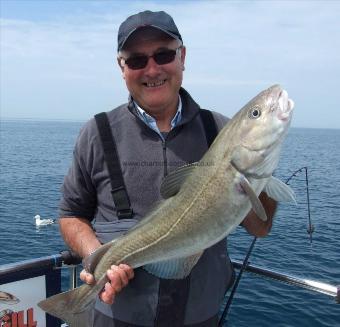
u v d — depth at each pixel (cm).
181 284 88
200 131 96
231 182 80
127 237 86
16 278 104
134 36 90
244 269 111
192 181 83
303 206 672
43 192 938
